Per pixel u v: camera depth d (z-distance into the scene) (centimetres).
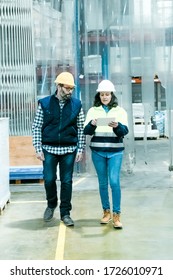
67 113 500
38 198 680
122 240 464
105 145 492
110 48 888
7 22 854
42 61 880
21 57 866
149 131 1394
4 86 862
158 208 600
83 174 879
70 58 882
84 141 518
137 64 895
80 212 588
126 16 883
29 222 543
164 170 909
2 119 599
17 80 865
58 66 884
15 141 820
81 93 892
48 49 879
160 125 1470
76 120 511
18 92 868
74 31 879
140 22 881
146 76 891
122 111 491
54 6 873
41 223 537
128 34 884
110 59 890
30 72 870
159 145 1291
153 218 550
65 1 873
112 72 891
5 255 423
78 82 885
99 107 491
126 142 878
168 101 888
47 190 530
